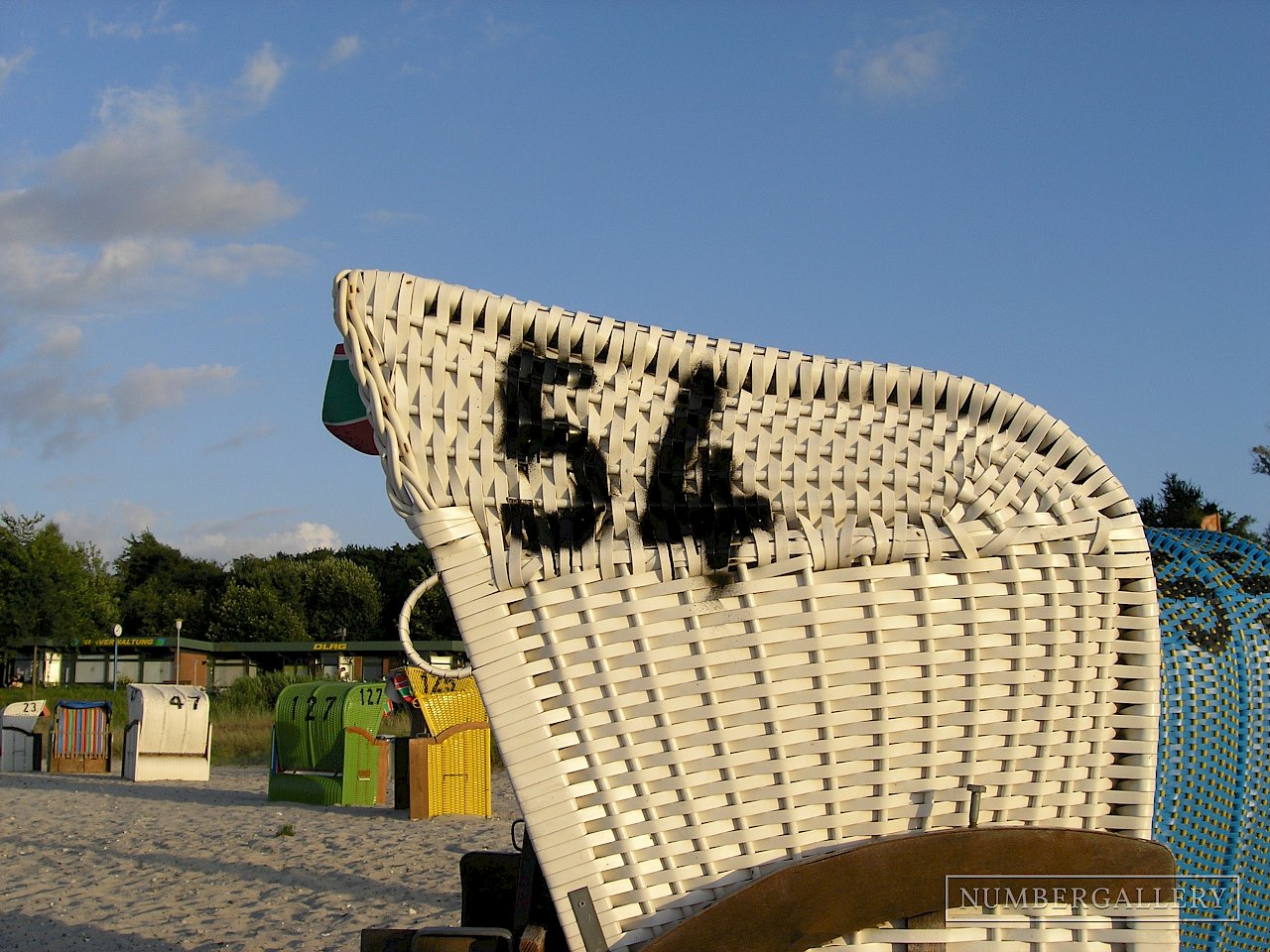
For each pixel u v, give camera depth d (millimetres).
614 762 2141
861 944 2119
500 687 2115
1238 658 2678
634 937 2123
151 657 56906
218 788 16750
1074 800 2219
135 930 6934
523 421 2146
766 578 2156
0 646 54219
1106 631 2221
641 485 2174
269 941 6574
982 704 2195
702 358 2221
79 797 15055
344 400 2385
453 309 2160
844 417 2242
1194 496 6680
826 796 2164
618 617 2139
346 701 14203
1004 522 2191
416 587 2412
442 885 8227
